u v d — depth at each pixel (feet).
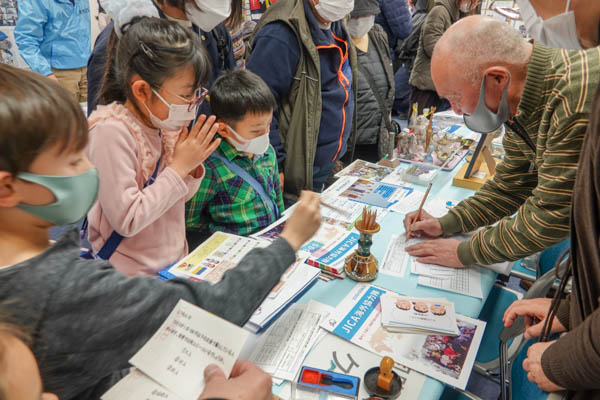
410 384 2.94
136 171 3.72
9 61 10.55
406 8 12.62
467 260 4.24
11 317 1.56
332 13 6.30
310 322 3.53
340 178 6.65
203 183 5.05
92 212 3.96
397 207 5.65
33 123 1.63
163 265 4.21
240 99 4.68
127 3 3.82
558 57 3.38
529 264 5.77
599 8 2.45
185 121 3.84
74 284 1.78
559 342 2.58
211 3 4.86
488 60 3.58
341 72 7.39
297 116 6.89
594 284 2.61
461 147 7.88
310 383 2.89
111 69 3.86
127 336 1.94
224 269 4.00
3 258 1.79
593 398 2.47
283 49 6.42
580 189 2.61
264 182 5.51
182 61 3.44
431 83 11.68
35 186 1.76
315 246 4.59
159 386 2.01
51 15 9.80
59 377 1.81
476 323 3.55
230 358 2.04
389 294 3.86
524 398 3.35
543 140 3.63
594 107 2.50
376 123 9.32
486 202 4.84
